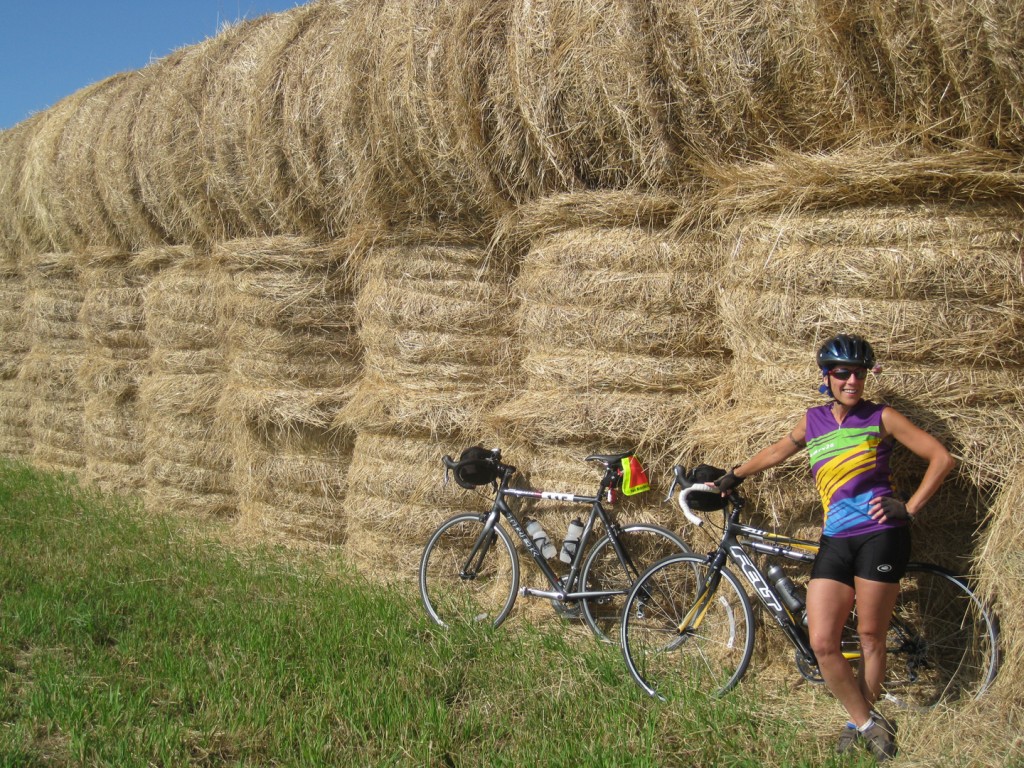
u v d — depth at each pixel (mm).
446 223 6016
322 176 6422
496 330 6020
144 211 8195
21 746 3730
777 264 4371
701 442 4773
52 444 9891
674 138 4840
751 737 3799
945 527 4348
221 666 4562
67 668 4574
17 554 6508
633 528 5090
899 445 4195
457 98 5402
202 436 7762
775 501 4488
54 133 8984
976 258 4043
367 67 5926
